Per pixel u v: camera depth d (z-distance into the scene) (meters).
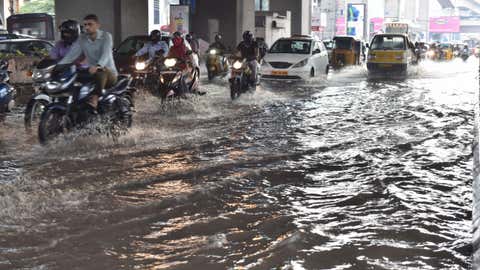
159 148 8.43
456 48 48.31
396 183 6.71
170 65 12.58
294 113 12.52
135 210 5.58
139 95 14.35
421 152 8.41
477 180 5.94
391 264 4.41
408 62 26.23
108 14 29.44
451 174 7.15
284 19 42.62
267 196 6.13
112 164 7.40
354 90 18.30
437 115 12.38
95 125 8.84
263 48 21.42
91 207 5.64
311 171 7.24
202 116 11.79
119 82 9.24
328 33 79.06
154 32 14.96
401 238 4.95
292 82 21.16
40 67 9.44
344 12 82.19
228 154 8.15
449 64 40.03
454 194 6.29
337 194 6.24
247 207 5.75
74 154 7.91
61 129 8.52
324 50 23.94
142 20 30.19
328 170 7.30
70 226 5.12
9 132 9.67
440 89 18.97
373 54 26.06
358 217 5.49
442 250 4.70
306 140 9.30
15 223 5.17
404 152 8.41
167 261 4.43
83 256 4.50
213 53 21.16
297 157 8.02
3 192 6.10
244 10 33.84
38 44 18.70
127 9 29.42
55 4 30.03
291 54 21.77
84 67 8.60
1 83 10.84
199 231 5.07
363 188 6.47
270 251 4.62
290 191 6.33
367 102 14.80
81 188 6.29
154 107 12.91
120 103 9.19
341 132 10.09
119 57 18.25
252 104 14.02
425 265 4.39
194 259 4.46
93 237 4.88
